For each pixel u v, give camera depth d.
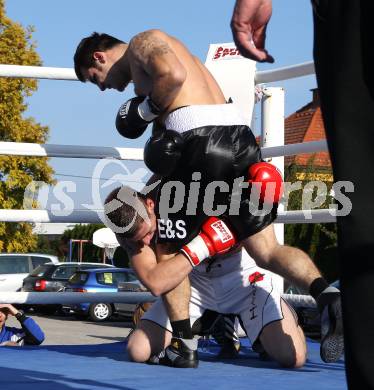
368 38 1.45
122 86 3.32
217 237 2.92
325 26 1.51
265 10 1.73
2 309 4.20
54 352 3.58
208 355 3.79
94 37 3.32
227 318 3.67
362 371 1.43
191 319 3.48
